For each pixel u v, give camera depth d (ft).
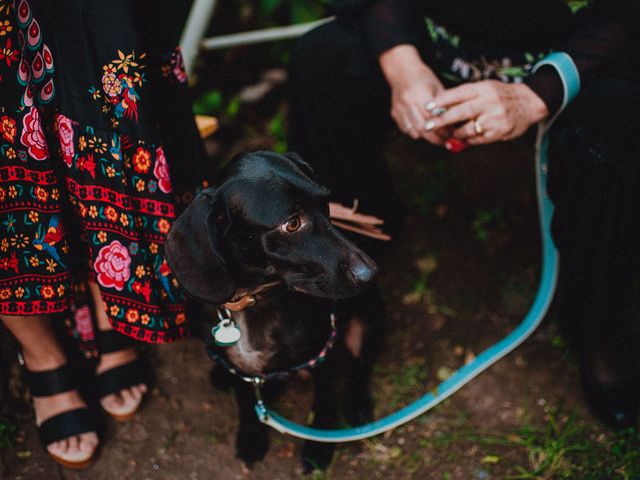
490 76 7.29
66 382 7.72
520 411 8.07
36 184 6.16
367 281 5.87
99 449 7.87
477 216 9.70
